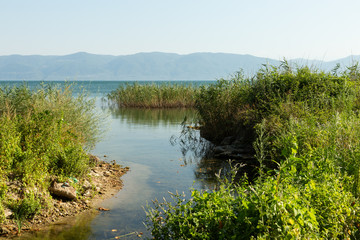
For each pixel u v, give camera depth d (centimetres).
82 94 1049
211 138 1337
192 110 2706
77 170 696
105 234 491
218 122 1314
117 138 1359
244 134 1123
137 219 547
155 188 720
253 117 1069
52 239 474
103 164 904
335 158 518
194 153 1090
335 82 1071
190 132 1424
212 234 356
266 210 319
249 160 958
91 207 604
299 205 344
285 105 953
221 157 1026
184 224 374
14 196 548
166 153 1088
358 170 464
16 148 620
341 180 458
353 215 364
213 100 1350
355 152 507
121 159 996
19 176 596
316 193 396
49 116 718
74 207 594
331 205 372
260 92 1132
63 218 551
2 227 489
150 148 1166
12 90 945
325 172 459
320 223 357
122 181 774
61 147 713
